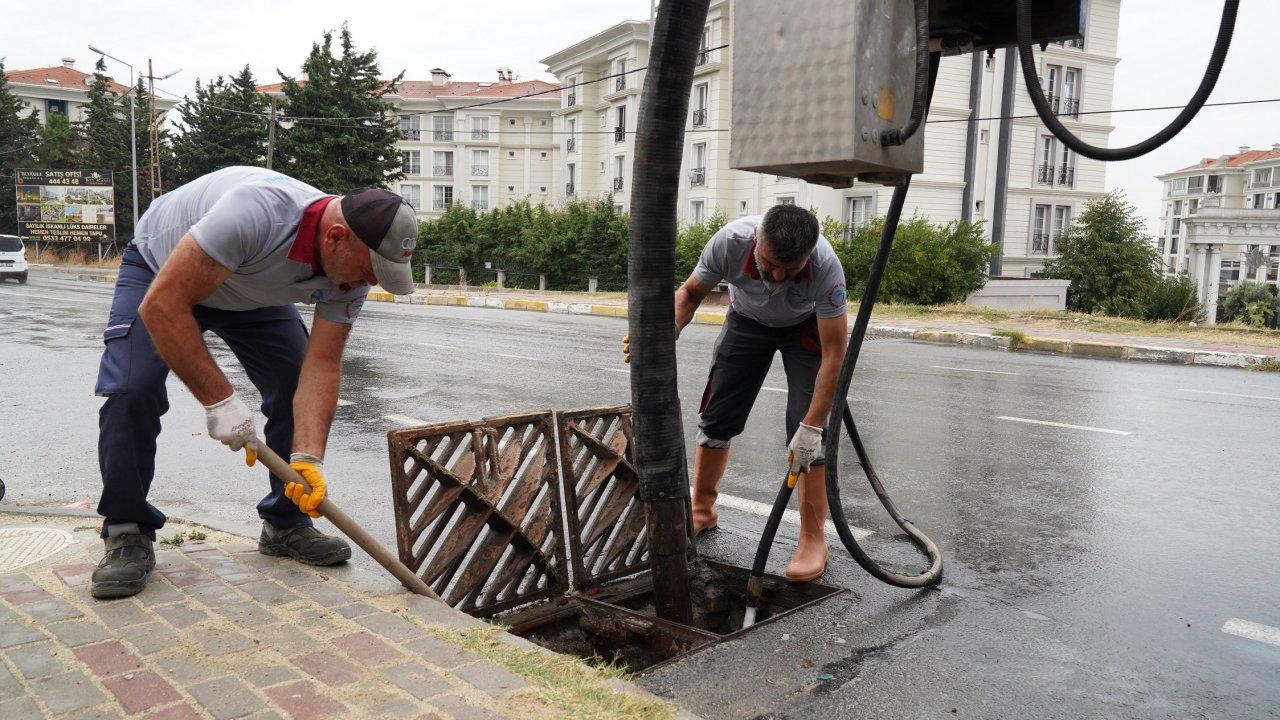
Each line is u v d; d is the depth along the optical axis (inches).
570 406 292.5
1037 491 189.8
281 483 118.8
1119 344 493.0
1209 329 580.1
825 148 70.7
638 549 141.3
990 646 111.7
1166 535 160.2
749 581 126.9
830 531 161.3
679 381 349.4
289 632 95.9
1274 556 149.3
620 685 88.8
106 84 1819.6
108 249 1786.4
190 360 93.7
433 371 375.6
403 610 103.7
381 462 209.6
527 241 1220.5
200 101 1630.2
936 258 835.4
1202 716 95.0
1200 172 4109.3
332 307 109.2
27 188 1726.1
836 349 126.7
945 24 89.1
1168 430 259.9
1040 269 1203.9
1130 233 1073.5
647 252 106.9
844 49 69.1
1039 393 332.8
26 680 83.7
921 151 78.7
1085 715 94.5
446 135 2201.0
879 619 119.6
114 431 105.0
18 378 332.2
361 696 81.8
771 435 246.7
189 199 105.9
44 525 139.9
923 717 92.9
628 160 1542.8
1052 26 88.8
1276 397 331.3
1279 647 113.2
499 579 121.6
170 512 166.7
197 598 105.3
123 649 90.7
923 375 382.9
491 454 119.6
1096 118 1205.1
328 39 1376.7
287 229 98.6
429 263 1386.6
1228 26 63.9
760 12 73.4
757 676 101.1
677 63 97.8
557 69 1747.0
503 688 84.5
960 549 151.6
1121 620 121.2
